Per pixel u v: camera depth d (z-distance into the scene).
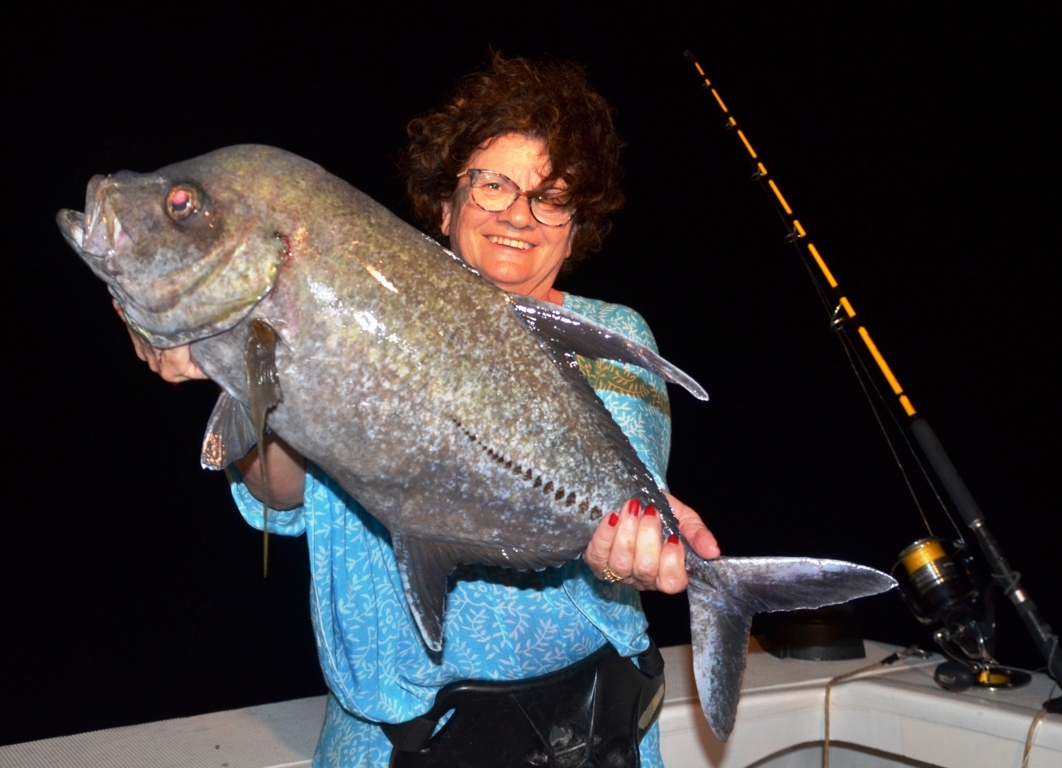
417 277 1.66
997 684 2.71
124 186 1.60
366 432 1.65
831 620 3.12
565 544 1.82
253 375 1.55
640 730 2.24
